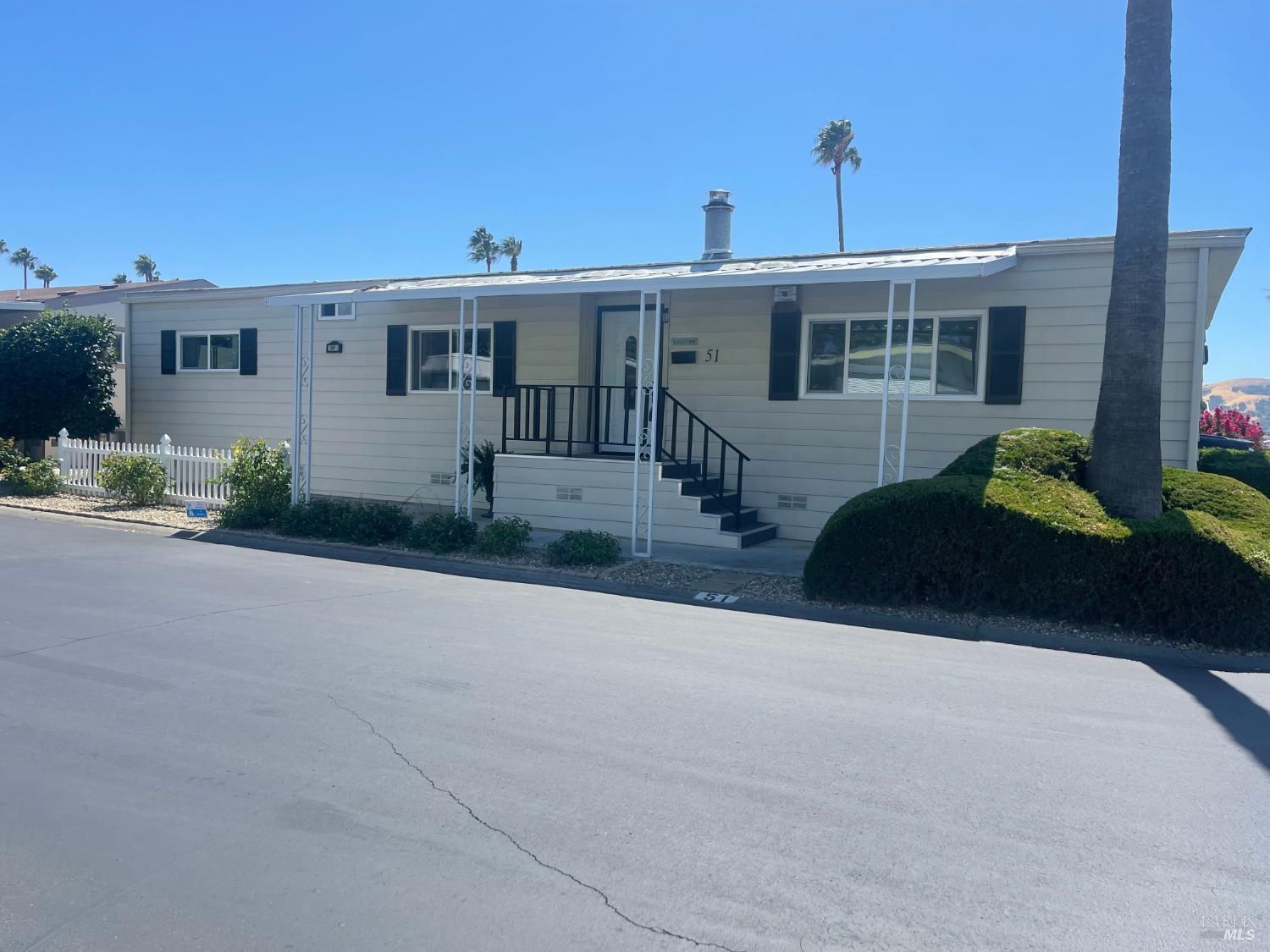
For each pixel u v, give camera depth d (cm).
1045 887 361
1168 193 851
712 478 1313
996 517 825
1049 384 1134
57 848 378
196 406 1772
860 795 440
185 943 316
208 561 1043
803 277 1027
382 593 892
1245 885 365
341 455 1620
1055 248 1118
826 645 733
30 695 557
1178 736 535
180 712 533
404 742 493
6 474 1602
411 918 332
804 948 319
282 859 371
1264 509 862
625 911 339
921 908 344
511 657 665
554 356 1426
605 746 495
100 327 1842
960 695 605
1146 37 845
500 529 1119
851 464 1240
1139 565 785
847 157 4497
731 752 491
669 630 771
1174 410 1065
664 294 1345
